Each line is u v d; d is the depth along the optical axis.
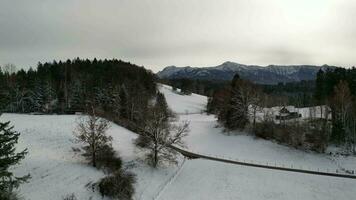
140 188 45.66
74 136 58.38
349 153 66.19
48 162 44.59
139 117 84.06
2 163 25.45
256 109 86.50
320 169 58.94
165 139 55.41
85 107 91.44
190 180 51.44
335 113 73.94
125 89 98.06
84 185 41.16
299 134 69.75
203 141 76.06
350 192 48.50
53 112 96.88
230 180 51.81
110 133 67.69
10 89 96.62
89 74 127.50
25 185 37.06
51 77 120.12
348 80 94.25
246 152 68.31
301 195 47.19
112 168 48.06
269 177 53.56
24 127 59.94
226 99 84.38
